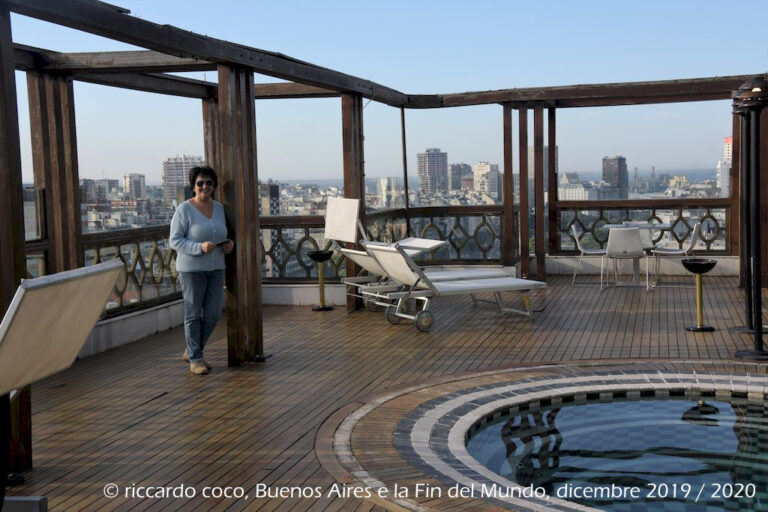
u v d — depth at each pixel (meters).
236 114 6.95
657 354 6.93
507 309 8.98
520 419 5.42
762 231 10.37
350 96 9.67
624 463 4.57
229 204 6.87
